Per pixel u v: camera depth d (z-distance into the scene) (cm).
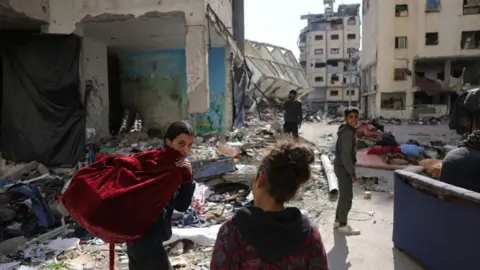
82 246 438
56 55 834
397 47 3453
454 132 1931
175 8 859
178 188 268
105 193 235
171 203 264
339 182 471
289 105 1079
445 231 338
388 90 3478
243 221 136
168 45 1350
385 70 3475
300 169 141
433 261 359
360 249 431
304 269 133
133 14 866
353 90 6494
